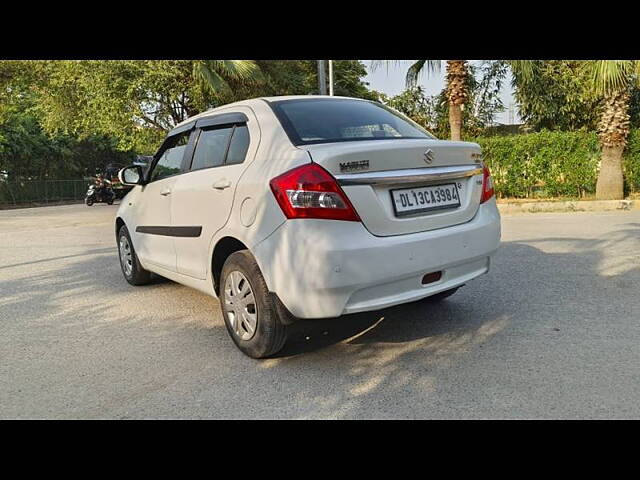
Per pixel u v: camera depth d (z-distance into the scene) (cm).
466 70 1359
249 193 321
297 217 288
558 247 688
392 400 278
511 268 571
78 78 1538
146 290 546
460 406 268
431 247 310
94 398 294
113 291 546
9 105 2131
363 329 390
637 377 292
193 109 1609
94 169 3400
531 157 1331
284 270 294
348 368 321
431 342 359
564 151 1299
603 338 353
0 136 2497
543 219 1027
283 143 323
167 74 1416
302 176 287
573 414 256
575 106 1611
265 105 359
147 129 1561
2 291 567
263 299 318
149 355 358
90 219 1449
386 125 377
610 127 1223
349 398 282
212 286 379
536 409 262
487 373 305
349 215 286
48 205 2691
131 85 1424
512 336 364
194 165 409
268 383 304
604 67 1164
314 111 358
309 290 285
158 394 296
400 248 297
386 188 303
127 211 532
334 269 280
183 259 415
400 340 365
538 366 312
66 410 281
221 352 358
